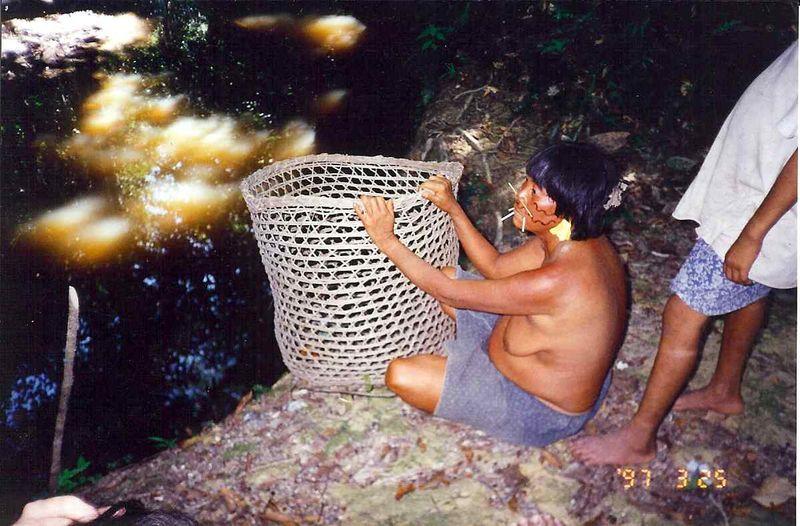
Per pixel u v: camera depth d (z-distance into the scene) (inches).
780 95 80.8
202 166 198.4
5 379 139.6
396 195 119.6
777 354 121.0
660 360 97.1
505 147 174.6
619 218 153.2
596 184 82.9
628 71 179.3
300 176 118.9
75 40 248.8
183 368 145.3
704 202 91.1
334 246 101.0
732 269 83.9
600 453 103.7
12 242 168.7
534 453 106.5
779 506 97.9
